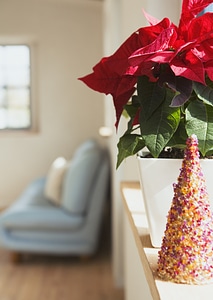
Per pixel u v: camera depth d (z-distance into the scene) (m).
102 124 6.54
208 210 0.82
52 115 6.56
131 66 0.89
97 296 3.83
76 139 6.58
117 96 1.00
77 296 3.83
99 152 4.57
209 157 0.96
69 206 4.40
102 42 6.32
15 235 4.45
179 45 0.88
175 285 0.80
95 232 4.46
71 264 4.59
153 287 0.83
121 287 4.00
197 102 0.89
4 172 6.65
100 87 1.01
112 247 4.72
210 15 0.87
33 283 4.12
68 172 4.61
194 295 0.76
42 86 6.54
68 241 4.48
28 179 6.66
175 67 0.84
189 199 0.82
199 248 0.81
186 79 0.87
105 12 5.11
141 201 1.40
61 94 6.54
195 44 0.85
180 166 0.96
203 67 0.83
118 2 3.78
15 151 6.62
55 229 4.43
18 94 6.77
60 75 6.51
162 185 0.97
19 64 6.73
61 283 4.12
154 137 0.89
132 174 2.15
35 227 4.40
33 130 6.76
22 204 4.77
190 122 0.87
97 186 4.42
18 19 6.43
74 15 6.44
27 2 6.41
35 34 6.46
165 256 0.83
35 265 4.58
